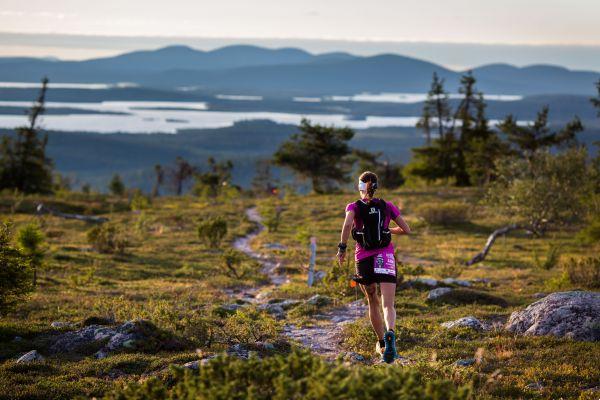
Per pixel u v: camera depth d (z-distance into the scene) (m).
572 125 70.06
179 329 9.54
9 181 74.62
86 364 7.71
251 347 8.34
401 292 14.97
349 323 10.84
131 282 19.86
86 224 42.38
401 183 98.94
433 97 87.00
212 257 28.08
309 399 3.90
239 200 66.94
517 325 9.80
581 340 8.77
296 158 81.69
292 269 23.44
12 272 10.21
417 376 4.46
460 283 16.62
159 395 4.61
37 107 76.56
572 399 6.29
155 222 43.97
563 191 36.84
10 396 6.41
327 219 47.47
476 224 43.50
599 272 16.17
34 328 9.98
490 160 73.75
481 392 6.37
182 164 95.75
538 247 33.31
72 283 18.30
